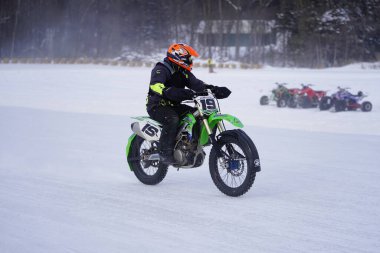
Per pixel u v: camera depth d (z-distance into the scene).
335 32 128.50
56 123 30.05
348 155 18.75
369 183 13.97
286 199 12.12
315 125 30.52
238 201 11.95
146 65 117.25
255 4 154.12
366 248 8.59
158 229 9.72
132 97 53.50
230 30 144.38
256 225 9.95
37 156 18.89
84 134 25.17
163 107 13.08
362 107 38.44
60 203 11.83
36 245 8.83
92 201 12.02
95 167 16.80
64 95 55.81
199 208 11.31
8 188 13.46
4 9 151.75
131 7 155.12
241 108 42.66
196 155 12.83
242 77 74.75
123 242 8.95
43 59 131.12
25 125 29.00
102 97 53.53
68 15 154.62
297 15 134.75
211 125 12.48
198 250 8.51
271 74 82.50
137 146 14.35
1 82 71.69
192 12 149.25
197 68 106.81
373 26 131.12
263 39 138.38
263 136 24.39
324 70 102.56
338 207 11.36
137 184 14.16
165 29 152.75
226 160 12.29
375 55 128.50
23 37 152.75
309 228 9.73
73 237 9.25
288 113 38.44
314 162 17.33
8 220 10.37
